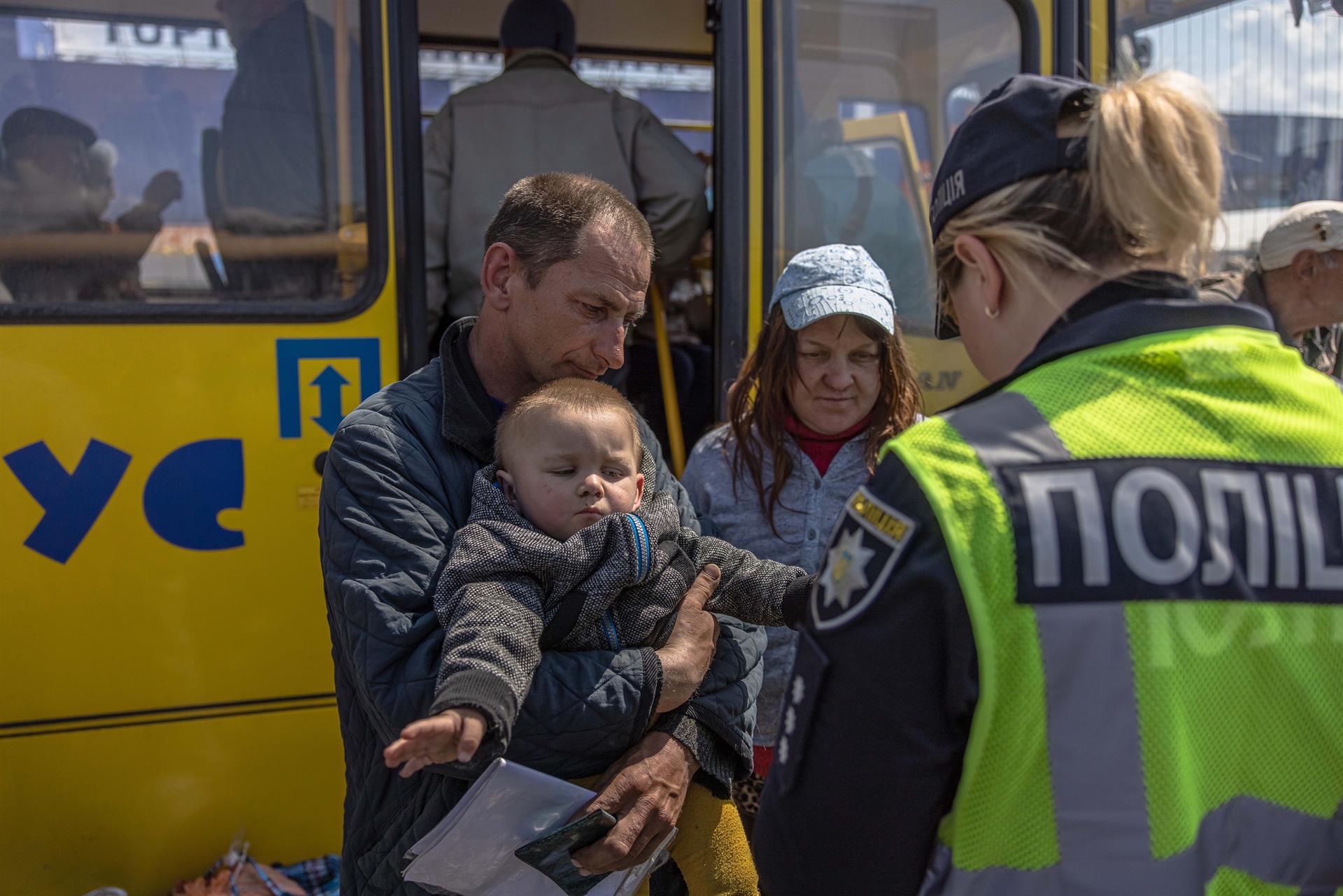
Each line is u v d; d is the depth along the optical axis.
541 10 3.10
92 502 2.34
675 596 1.54
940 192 1.11
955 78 2.93
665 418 3.56
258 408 2.45
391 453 1.51
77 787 2.36
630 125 3.08
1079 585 0.91
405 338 2.58
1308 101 3.06
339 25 2.53
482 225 2.95
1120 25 2.97
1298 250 2.75
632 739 1.43
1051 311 1.04
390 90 2.55
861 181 2.86
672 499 1.65
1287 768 0.96
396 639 1.38
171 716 2.41
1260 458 0.97
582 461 1.50
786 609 1.61
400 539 1.46
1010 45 2.96
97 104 2.38
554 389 1.55
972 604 0.90
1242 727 0.95
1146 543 0.92
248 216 2.48
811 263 2.11
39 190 2.34
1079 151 1.00
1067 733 0.91
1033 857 0.94
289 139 2.50
